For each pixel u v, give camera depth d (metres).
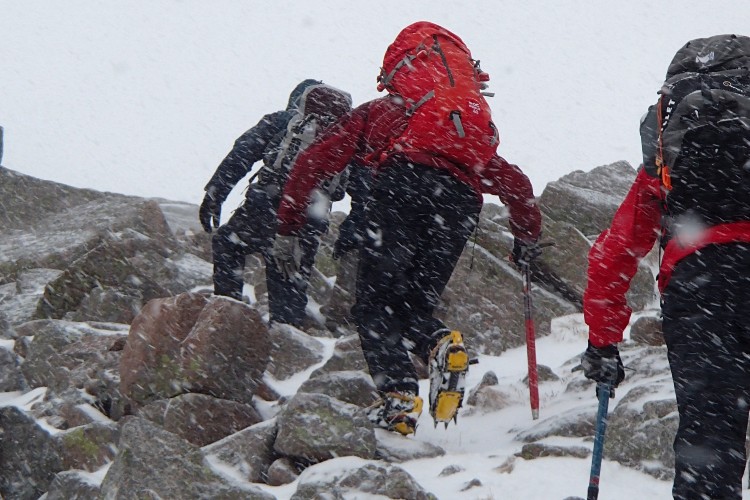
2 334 16.38
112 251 16.47
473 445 10.38
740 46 6.89
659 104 6.84
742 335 6.40
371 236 10.12
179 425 10.62
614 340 7.44
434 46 10.22
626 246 7.16
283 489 8.80
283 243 11.84
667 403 8.98
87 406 11.75
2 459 10.36
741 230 6.39
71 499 8.54
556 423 9.94
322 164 10.71
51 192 28.69
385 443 9.68
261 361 11.62
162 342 11.34
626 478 8.57
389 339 10.07
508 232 19.56
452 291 15.50
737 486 6.30
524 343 15.00
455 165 10.08
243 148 15.12
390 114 10.25
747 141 6.39
